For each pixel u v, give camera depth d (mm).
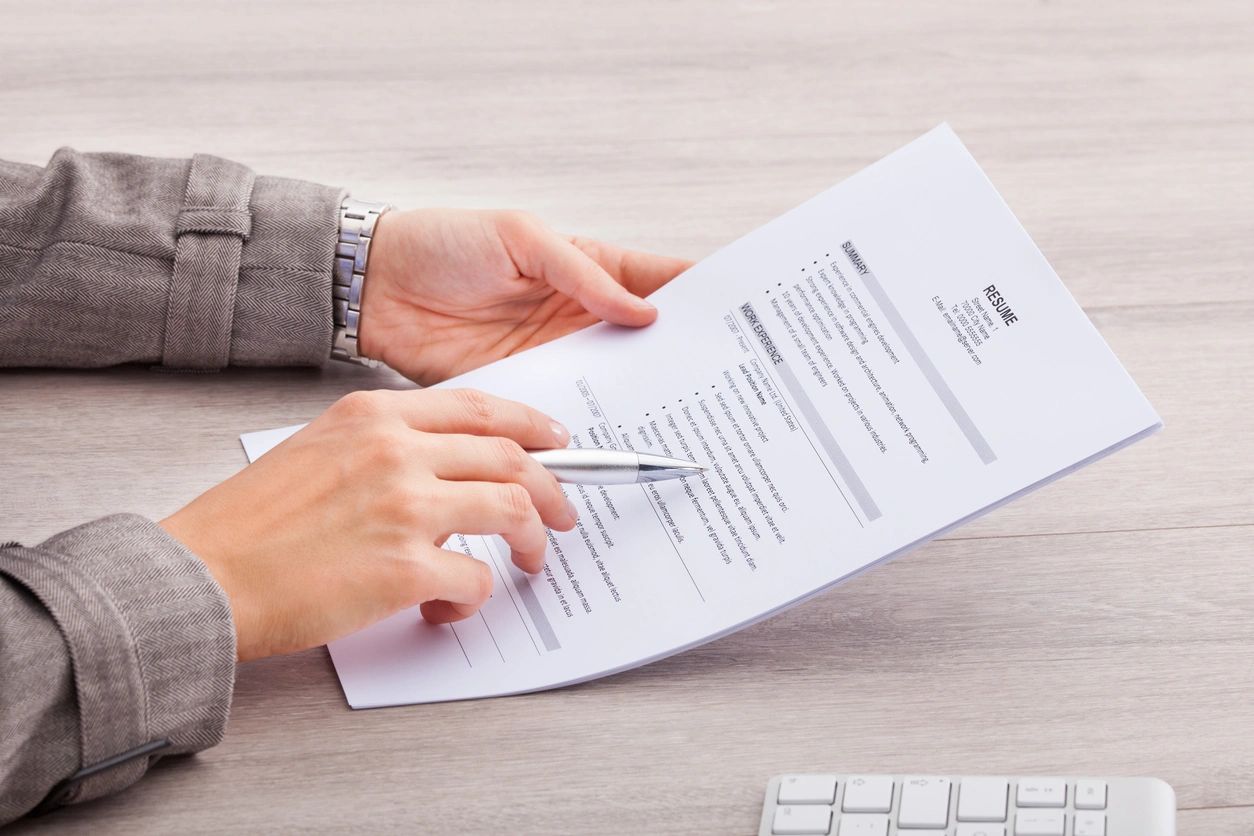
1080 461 656
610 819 595
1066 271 897
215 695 614
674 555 695
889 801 571
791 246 784
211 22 1115
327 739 636
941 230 751
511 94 1062
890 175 784
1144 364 829
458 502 669
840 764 614
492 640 681
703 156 1004
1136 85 1058
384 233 845
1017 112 1035
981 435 680
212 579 622
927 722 631
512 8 1146
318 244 834
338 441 695
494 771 619
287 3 1137
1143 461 771
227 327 826
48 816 598
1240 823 574
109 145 992
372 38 1109
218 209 832
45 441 785
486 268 827
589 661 666
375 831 591
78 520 731
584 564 705
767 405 732
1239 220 932
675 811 597
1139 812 549
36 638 577
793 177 982
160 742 600
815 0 1153
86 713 579
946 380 703
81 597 589
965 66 1084
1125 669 652
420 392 727
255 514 672
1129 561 712
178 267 819
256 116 1030
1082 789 561
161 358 837
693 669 670
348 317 850
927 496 671
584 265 803
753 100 1057
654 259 856
